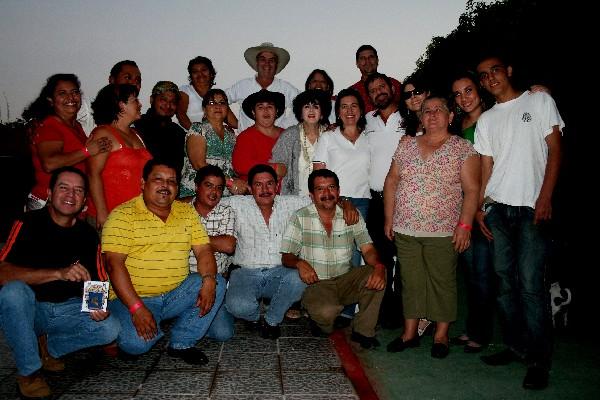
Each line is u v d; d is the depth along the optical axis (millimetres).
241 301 4102
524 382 3355
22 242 3129
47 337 3355
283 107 5125
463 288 6047
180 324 3613
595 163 5492
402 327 4621
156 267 3537
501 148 3635
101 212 3826
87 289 3148
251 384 3287
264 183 4172
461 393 3273
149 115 5078
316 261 4250
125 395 3094
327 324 4105
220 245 4074
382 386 3377
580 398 3203
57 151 3744
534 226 3482
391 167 4141
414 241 3889
